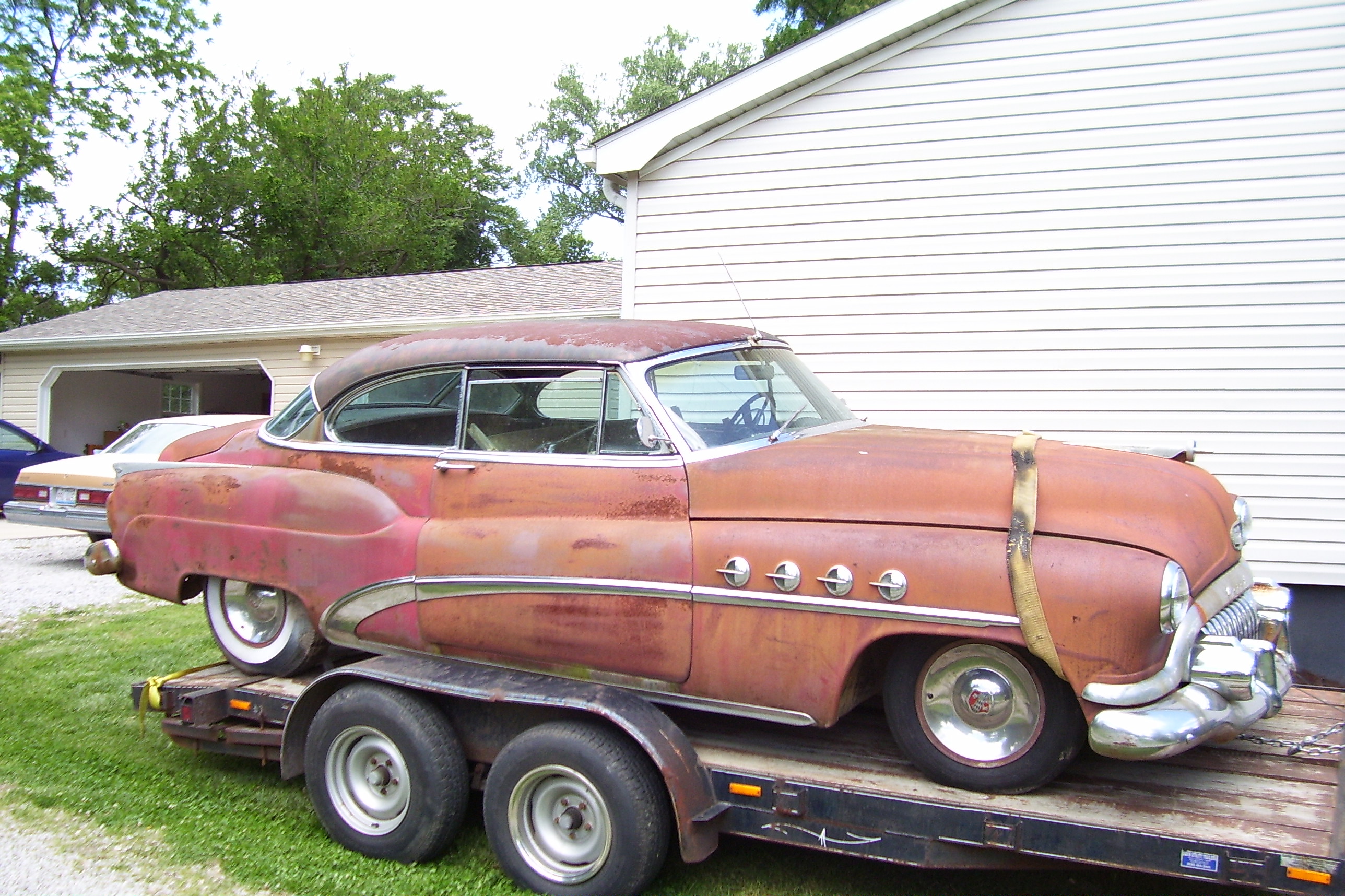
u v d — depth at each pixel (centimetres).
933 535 317
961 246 720
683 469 362
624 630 356
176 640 715
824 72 743
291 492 434
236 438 497
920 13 710
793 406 415
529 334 411
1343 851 263
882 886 362
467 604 387
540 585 369
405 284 1705
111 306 1983
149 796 445
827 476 341
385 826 382
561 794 353
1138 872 288
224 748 450
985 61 711
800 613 330
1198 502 324
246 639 465
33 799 441
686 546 348
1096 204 691
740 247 770
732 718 405
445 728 376
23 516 986
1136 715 285
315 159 3425
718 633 342
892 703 333
